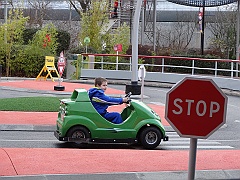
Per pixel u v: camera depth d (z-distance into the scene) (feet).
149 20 170.19
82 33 124.98
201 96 16.80
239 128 54.03
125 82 101.40
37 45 111.96
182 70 115.14
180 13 173.06
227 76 105.70
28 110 54.95
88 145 38.58
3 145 37.35
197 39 170.19
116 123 37.24
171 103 16.81
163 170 26.73
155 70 114.52
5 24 108.99
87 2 145.69
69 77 108.88
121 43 117.70
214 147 40.22
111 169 26.61
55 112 54.95
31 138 41.37
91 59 108.68
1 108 54.65
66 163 27.68
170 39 172.45
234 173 26.45
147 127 37.42
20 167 26.32
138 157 30.40
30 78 106.73
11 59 110.63
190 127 16.81
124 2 132.16
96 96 37.11
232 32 146.30
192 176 17.16
